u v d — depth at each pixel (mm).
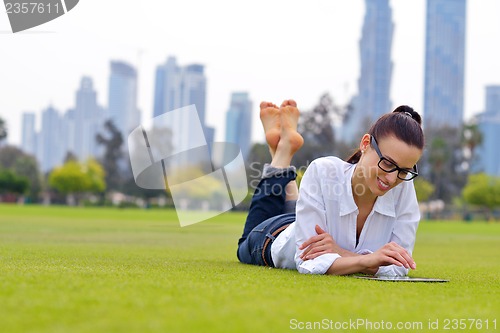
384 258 2881
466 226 27906
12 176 60125
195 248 6445
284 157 3846
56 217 20719
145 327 1485
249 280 2545
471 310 1994
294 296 2080
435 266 4770
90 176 62312
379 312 1853
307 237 3141
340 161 3227
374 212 3180
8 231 10117
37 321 1543
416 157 2887
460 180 61312
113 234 9930
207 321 1579
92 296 1912
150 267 3193
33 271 2648
